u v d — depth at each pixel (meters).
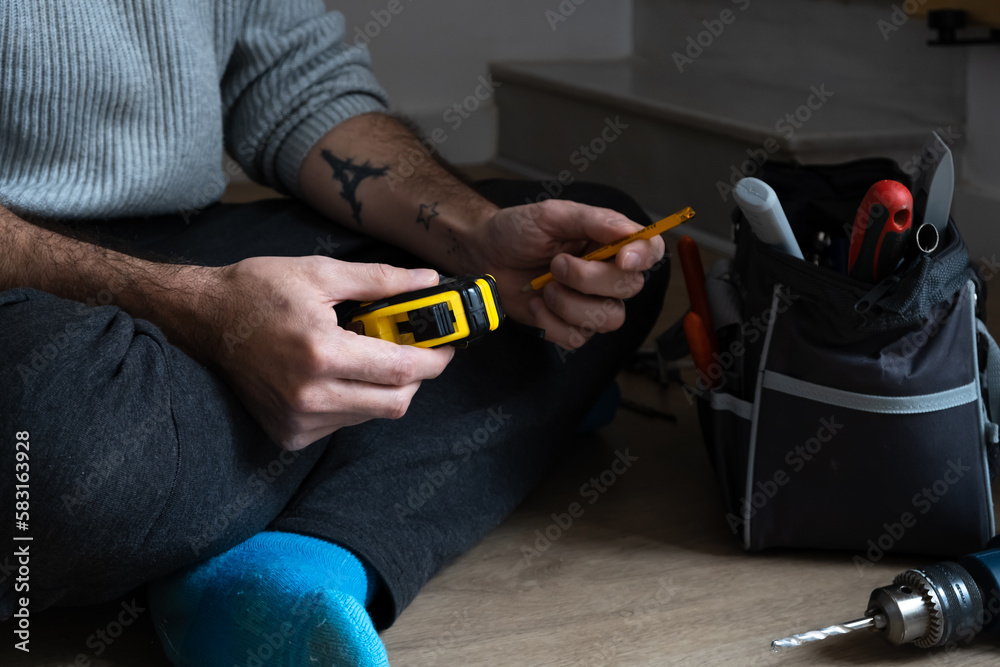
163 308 0.76
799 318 0.91
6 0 0.85
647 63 3.16
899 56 2.15
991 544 0.86
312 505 0.82
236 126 1.16
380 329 0.74
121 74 0.91
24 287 0.76
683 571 0.95
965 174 1.98
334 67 1.14
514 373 1.00
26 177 0.92
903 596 0.77
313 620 0.70
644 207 2.47
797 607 0.88
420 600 0.91
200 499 0.73
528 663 0.81
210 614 0.75
